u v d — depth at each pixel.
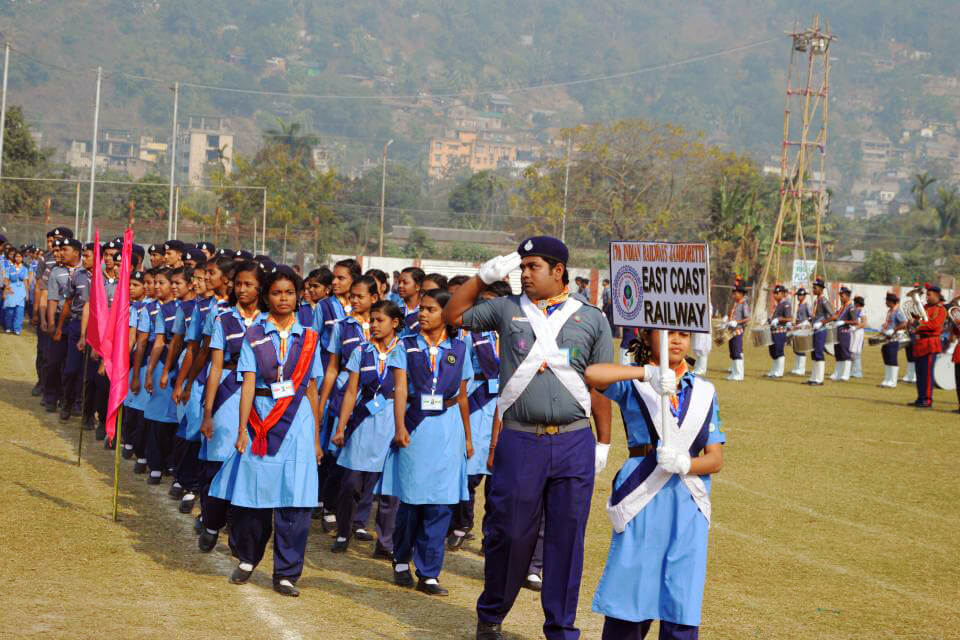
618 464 12.62
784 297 25.84
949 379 21.17
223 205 74.31
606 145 70.69
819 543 9.12
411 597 7.12
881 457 13.74
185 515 9.09
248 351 7.04
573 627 6.07
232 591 6.95
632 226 69.75
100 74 42.47
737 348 24.34
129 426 11.49
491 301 6.28
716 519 9.89
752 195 65.00
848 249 101.50
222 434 7.79
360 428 8.23
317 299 9.62
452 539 8.68
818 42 45.75
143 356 10.83
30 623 5.93
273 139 97.50
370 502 8.82
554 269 6.14
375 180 122.44
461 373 7.42
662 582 5.35
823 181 46.47
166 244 12.04
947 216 94.56
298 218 74.69
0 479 9.89
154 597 6.68
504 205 114.88
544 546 6.11
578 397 6.06
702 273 5.21
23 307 25.25
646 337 5.70
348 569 7.80
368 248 89.88
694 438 5.41
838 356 25.62
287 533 6.96
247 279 7.74
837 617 7.03
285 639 5.98
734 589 7.61
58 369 13.90
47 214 40.12
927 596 7.64
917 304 20.06
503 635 6.41
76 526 8.39
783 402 19.86
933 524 10.02
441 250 88.06
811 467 12.81
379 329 8.24
